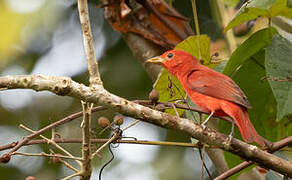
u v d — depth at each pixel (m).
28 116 14.85
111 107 6.62
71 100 14.80
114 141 7.31
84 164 6.61
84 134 6.47
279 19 10.53
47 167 14.23
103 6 10.38
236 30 11.59
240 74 9.26
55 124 7.15
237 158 9.18
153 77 10.38
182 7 15.02
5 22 14.65
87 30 6.71
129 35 10.53
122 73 14.59
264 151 7.32
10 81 6.30
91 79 6.60
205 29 14.70
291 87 7.75
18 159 14.34
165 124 6.89
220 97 8.38
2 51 14.82
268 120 9.70
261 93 9.45
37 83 6.33
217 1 11.87
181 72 9.53
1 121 14.88
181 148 14.89
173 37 10.44
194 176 14.61
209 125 9.90
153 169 14.62
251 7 8.11
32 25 14.87
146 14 10.45
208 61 9.77
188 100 9.61
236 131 9.45
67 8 15.11
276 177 8.48
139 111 6.73
